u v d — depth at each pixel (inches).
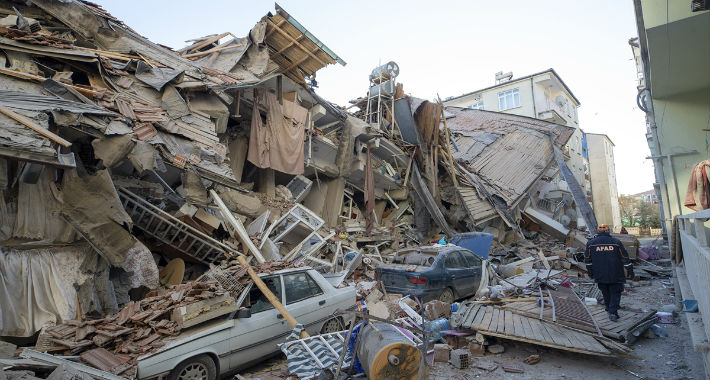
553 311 245.3
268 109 446.9
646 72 380.5
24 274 196.7
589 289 382.3
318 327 221.9
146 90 332.8
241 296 200.5
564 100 1353.3
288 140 457.4
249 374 194.1
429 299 304.2
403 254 362.6
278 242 387.2
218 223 320.5
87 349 161.0
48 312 199.3
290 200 472.7
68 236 219.3
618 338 212.8
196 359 167.3
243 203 379.6
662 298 353.4
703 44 281.9
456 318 246.5
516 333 212.1
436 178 714.2
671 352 213.2
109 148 242.4
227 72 422.3
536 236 840.9
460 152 957.2
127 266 244.7
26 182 203.5
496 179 850.8
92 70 308.0
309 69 492.7
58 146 193.9
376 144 601.0
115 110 283.1
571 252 597.3
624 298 356.5
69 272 212.7
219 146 342.6
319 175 570.9
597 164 1653.5
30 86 247.6
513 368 194.5
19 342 193.6
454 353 201.2
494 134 1015.6
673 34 267.9
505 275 467.5
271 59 474.3
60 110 217.5
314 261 383.9
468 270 347.6
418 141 697.6
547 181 965.8
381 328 161.3
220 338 176.1
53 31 347.6
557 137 970.7
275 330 199.8
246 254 330.3
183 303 176.7
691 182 263.4
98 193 227.1
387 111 724.0
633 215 1962.4
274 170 481.4
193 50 509.0
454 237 517.0
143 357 151.8
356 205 643.5
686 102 390.6
